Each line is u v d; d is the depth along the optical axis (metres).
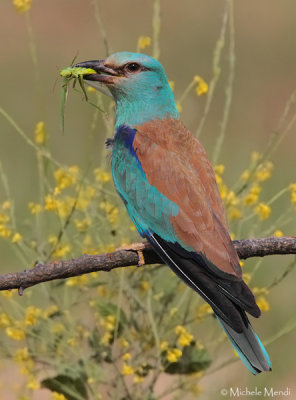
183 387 11.31
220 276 8.63
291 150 22.78
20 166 19.03
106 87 10.95
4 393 12.71
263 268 15.12
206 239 8.94
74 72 10.74
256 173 11.78
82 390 10.89
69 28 30.36
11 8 31.67
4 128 21.50
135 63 10.70
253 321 14.88
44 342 10.95
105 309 11.03
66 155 19.91
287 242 9.09
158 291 11.46
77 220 11.33
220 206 9.32
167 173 9.56
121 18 30.75
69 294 12.38
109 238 11.36
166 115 10.71
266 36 28.67
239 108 24.30
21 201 17.53
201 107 23.86
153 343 11.08
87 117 21.45
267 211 11.20
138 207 9.66
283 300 15.02
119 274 11.18
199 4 29.88
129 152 10.09
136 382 11.00
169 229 9.26
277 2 31.05
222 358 13.51
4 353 11.43
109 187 12.62
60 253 10.88
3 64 26.69
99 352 11.11
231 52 11.78
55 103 22.83
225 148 20.55
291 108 24.72
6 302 12.47
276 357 14.09
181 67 25.94
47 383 10.93
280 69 26.80
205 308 11.13
